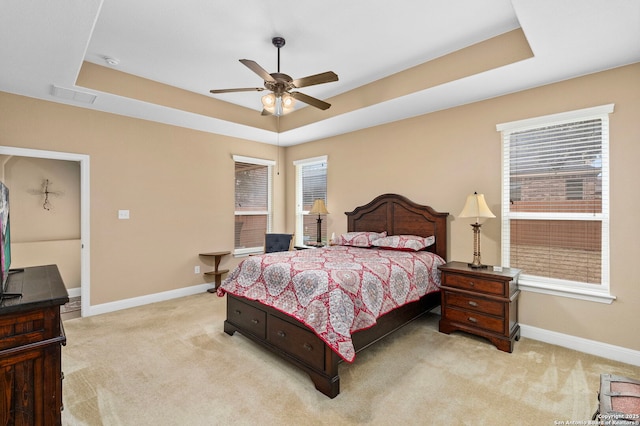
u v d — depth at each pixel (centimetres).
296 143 572
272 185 586
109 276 390
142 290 419
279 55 298
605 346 271
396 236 394
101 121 383
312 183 562
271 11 243
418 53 308
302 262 292
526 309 315
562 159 302
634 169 261
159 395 214
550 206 309
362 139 470
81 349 283
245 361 263
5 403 134
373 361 264
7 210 181
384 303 264
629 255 263
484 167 349
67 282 454
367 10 243
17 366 136
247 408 201
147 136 423
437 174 387
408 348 288
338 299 221
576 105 289
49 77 288
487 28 266
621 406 132
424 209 393
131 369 249
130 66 331
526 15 202
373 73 351
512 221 334
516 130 327
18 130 327
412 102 358
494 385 227
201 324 346
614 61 260
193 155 470
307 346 231
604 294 271
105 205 387
